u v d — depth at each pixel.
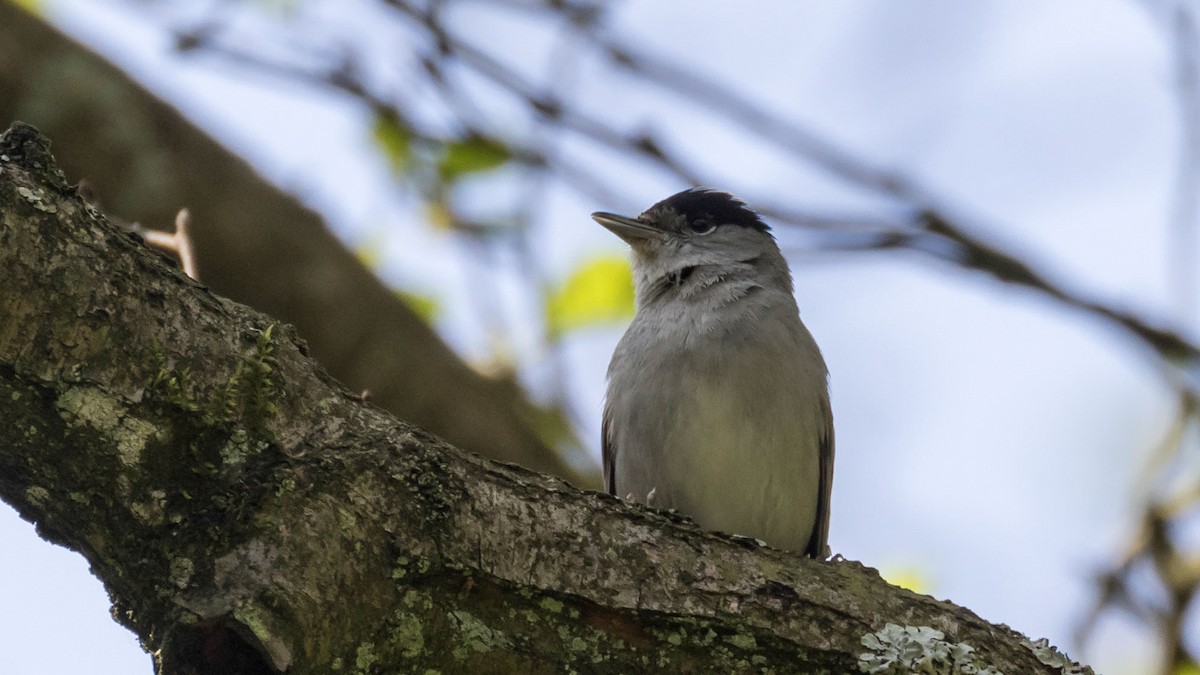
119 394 5.38
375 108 11.27
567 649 6.00
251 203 11.62
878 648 6.40
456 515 5.86
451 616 5.78
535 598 6.00
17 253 5.20
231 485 5.47
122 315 5.42
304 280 11.69
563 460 12.86
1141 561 10.62
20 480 5.39
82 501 5.40
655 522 6.39
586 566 6.11
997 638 6.64
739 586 6.34
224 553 5.34
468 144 11.73
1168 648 10.37
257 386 5.62
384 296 12.16
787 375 10.40
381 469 5.77
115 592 5.52
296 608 5.26
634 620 6.14
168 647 5.21
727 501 10.31
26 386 5.26
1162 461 10.84
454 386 12.28
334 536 5.51
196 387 5.52
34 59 10.98
